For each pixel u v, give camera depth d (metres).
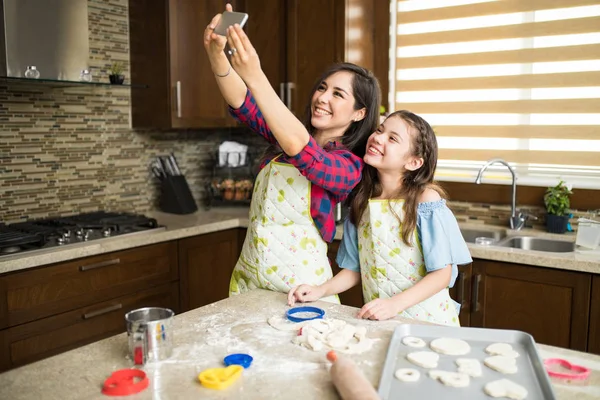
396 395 1.03
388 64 3.31
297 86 3.26
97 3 3.10
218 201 3.67
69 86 3.01
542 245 2.76
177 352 1.22
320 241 1.73
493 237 2.91
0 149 2.77
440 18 3.12
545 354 1.21
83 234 2.67
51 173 2.99
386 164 1.59
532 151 2.96
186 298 3.00
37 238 2.47
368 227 1.68
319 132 1.73
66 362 1.18
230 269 3.25
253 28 3.38
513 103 2.97
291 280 1.69
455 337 1.29
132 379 1.07
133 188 3.39
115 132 3.27
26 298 2.32
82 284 2.51
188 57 3.20
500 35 2.96
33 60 2.59
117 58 3.23
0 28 2.47
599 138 2.77
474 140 3.12
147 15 3.16
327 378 1.10
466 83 3.08
